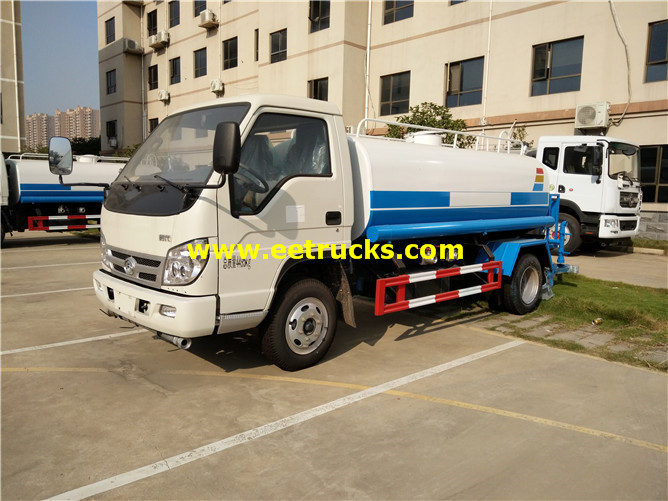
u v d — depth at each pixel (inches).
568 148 502.9
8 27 1074.1
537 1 638.5
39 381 175.2
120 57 1266.0
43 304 281.3
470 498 114.6
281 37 886.4
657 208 581.0
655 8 549.6
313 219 178.9
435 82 745.6
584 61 606.5
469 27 703.1
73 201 521.0
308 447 135.0
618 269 446.0
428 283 232.5
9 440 135.2
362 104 823.7
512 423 151.6
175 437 138.6
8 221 490.6
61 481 117.2
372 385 177.2
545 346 224.4
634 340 233.3
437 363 200.4
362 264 209.5
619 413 160.1
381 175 197.9
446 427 148.0
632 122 577.9
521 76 660.7
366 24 810.8
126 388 170.6
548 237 299.1
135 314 164.6
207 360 198.2
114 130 1333.7
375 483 119.3
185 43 1136.8
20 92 1106.1
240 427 145.1
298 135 176.7
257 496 113.3
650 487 120.6
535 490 118.3
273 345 177.9
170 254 155.8
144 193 170.1
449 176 227.3
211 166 159.0
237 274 160.2
